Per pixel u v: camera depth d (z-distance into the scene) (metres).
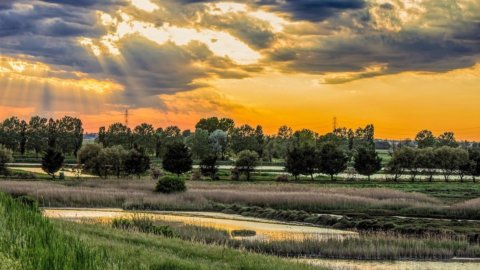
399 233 40.06
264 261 20.36
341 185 100.12
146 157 108.94
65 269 9.95
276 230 44.69
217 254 20.67
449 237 38.09
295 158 117.44
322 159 117.50
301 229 45.84
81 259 10.91
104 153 106.88
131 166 107.19
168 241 23.59
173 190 68.56
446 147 127.44
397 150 128.75
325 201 63.03
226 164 171.12
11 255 10.34
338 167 117.44
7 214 14.42
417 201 64.88
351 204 63.22
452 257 32.62
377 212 59.41
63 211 54.53
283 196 64.94
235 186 82.94
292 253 32.81
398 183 111.62
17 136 196.50
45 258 10.29
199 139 171.38
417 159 125.56
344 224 47.22
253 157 115.19
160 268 15.14
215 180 111.56
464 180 130.12
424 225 46.06
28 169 124.50
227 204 63.47
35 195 59.31
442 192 87.81
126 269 12.60
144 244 21.88
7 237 11.77
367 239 35.41
